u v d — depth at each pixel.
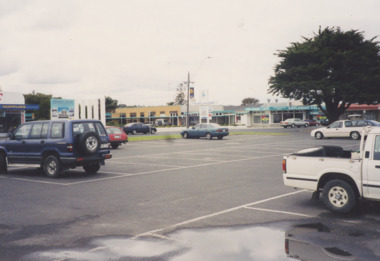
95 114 34.03
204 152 21.17
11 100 36.34
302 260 4.64
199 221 6.53
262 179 11.15
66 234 5.87
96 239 5.59
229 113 81.75
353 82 42.47
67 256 4.90
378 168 6.50
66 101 33.44
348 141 27.77
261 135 40.00
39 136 12.52
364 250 4.97
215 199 8.37
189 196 8.74
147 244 5.33
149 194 9.06
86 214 7.14
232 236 5.65
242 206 7.65
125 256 4.87
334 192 7.02
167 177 11.89
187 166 14.78
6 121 36.50
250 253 4.91
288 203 7.90
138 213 7.16
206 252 4.98
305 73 45.00
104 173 13.08
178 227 6.18
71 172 13.48
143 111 90.31
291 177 7.55
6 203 8.18
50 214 7.16
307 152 7.80
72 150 11.76
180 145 27.45
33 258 4.84
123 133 25.77
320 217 6.72
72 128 11.91
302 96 46.53
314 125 68.25
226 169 13.63
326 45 46.03
